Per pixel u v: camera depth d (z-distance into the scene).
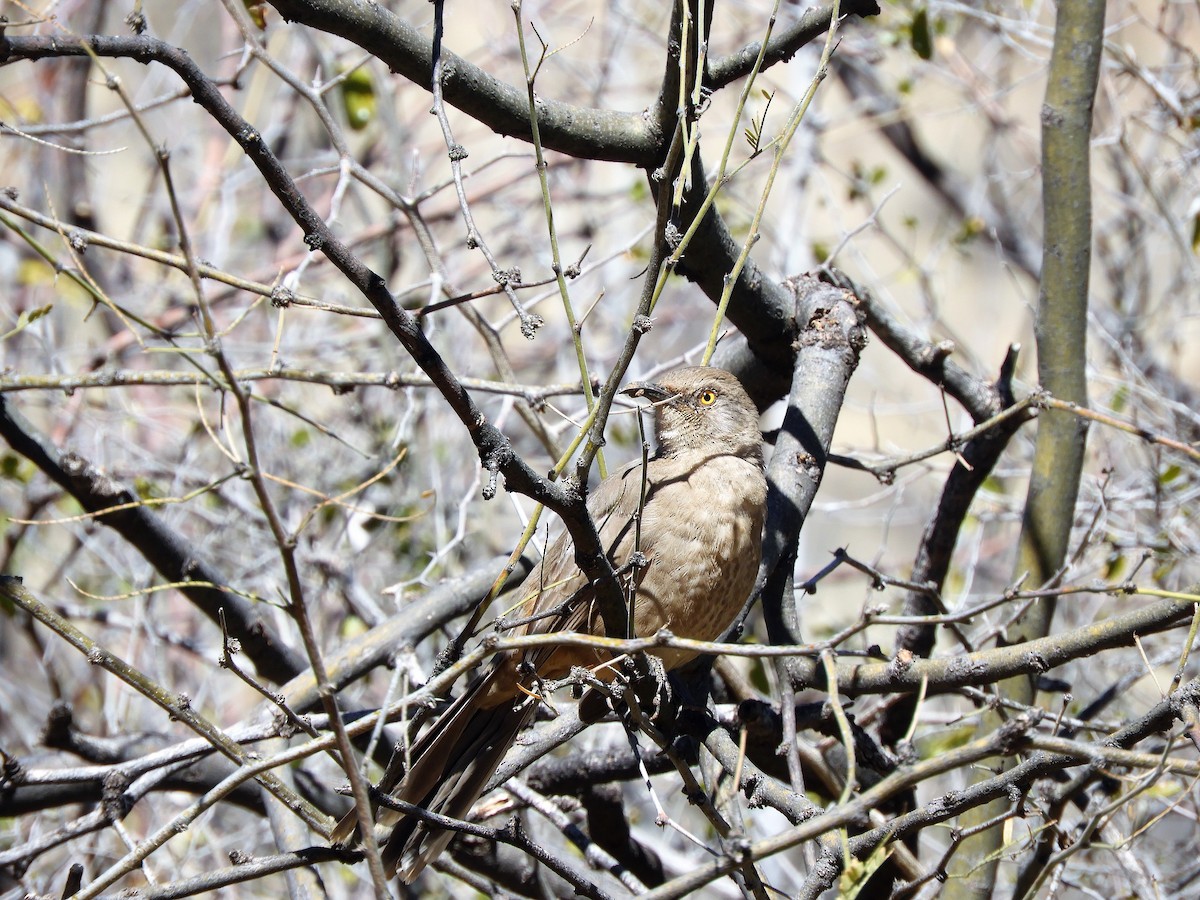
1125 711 10.17
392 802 5.93
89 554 11.88
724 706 7.46
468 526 11.44
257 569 10.65
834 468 16.23
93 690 11.70
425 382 7.92
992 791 5.43
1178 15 13.16
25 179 13.58
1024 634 7.83
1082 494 10.23
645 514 7.29
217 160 14.27
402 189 12.15
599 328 13.23
